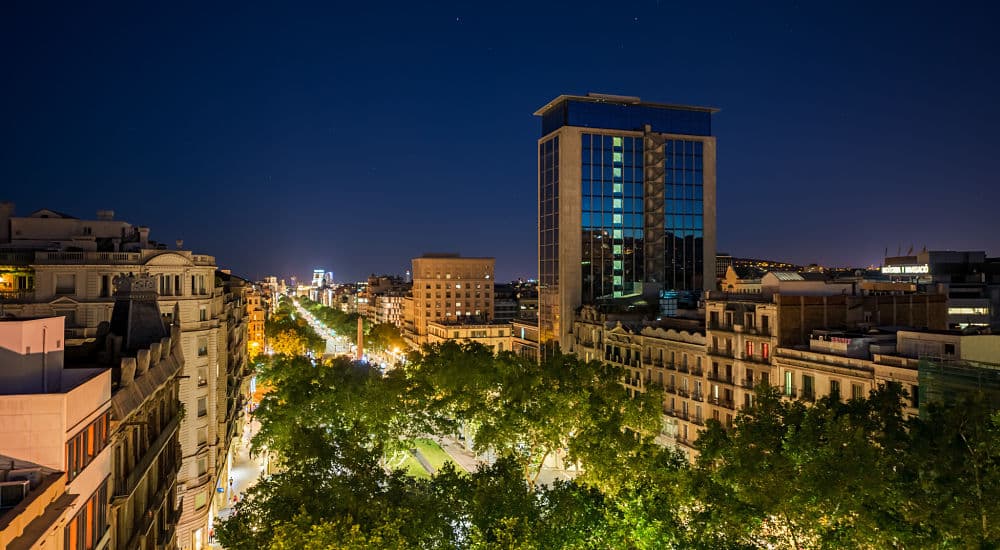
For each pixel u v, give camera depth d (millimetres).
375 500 39438
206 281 66250
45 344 24062
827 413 39812
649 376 90125
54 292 58094
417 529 38438
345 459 43844
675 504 40438
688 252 121812
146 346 38875
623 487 44094
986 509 29031
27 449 21000
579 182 116688
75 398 22656
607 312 105125
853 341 58344
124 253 60062
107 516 26750
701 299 97312
